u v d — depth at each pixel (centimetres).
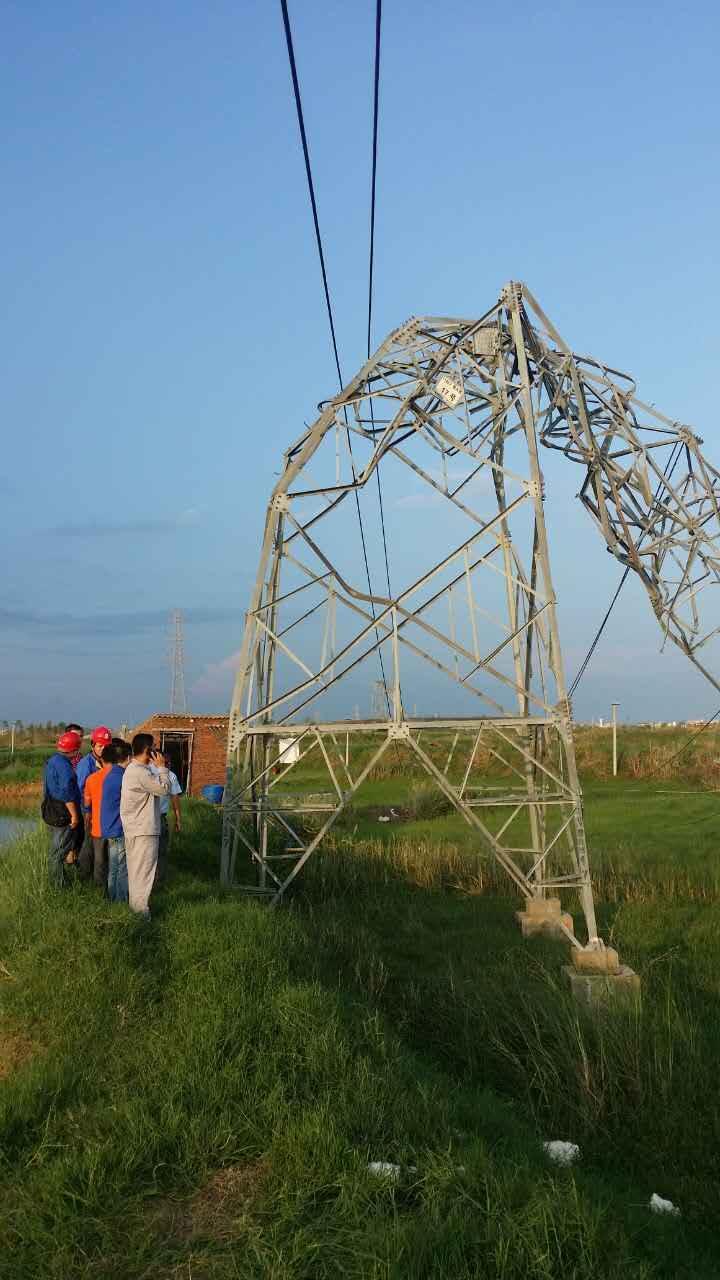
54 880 1091
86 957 852
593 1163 700
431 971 1184
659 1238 563
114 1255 487
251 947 937
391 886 1745
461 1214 516
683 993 1055
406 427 1367
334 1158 565
